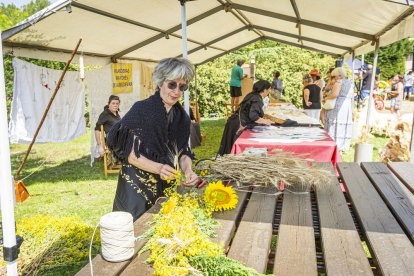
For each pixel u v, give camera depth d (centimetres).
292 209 180
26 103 568
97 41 605
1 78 122
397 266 123
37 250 216
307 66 1623
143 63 836
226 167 237
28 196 459
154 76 197
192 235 125
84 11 456
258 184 221
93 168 654
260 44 1894
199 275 113
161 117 195
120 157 206
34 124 586
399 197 198
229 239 149
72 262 215
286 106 816
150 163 191
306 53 1653
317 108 761
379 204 188
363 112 896
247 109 489
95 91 700
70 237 228
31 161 747
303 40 948
